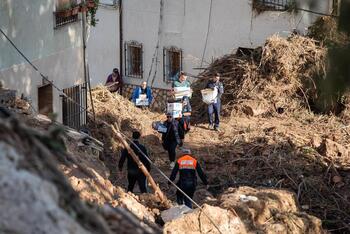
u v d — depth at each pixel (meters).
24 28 17.81
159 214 13.34
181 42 29.12
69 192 4.25
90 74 30.39
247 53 26.47
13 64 17.34
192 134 22.47
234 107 24.09
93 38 30.33
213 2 28.09
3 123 4.18
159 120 23.30
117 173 18.56
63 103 19.83
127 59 30.41
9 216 4.02
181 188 15.35
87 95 22.88
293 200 15.42
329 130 22.45
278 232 13.65
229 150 20.89
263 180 19.03
